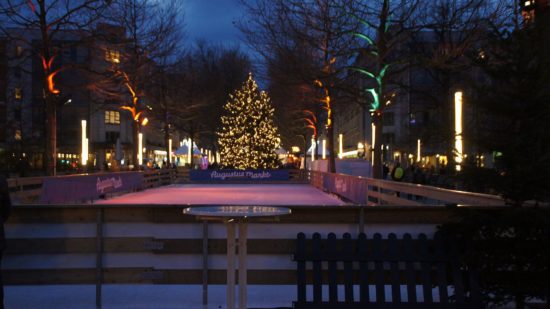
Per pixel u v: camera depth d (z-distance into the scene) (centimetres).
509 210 481
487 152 532
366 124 7238
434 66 1797
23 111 5488
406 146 5797
